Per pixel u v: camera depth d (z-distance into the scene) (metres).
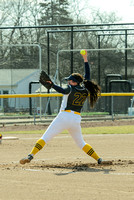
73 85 21.42
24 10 126.06
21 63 96.62
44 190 16.58
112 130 44.97
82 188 16.94
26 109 68.00
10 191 16.44
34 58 96.56
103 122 55.50
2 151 29.73
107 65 91.06
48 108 66.69
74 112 21.45
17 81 84.31
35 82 70.69
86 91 21.73
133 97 67.50
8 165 23.28
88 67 22.81
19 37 119.69
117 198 15.32
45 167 22.33
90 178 19.00
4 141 35.97
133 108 67.38
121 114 67.94
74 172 20.59
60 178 18.98
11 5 125.56
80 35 110.12
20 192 16.27
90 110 69.75
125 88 73.50
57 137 38.66
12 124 55.47
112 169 21.48
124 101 67.94
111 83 74.94
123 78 88.81
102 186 17.31
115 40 109.81
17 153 28.70
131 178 19.03
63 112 21.41
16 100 68.31
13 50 106.75
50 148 31.17
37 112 67.25
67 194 15.92
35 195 15.78
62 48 106.25
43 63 103.88
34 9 127.56
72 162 24.38
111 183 17.92
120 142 34.81
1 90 87.06
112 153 28.44
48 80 20.47
